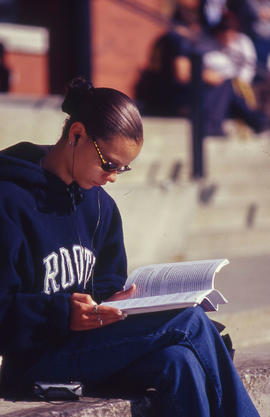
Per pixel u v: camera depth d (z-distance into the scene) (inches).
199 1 1095.6
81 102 325.1
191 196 753.0
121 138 317.1
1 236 314.0
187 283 337.1
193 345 318.7
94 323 316.2
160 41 1019.9
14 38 1016.2
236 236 848.3
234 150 915.4
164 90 1009.5
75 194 339.3
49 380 334.0
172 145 858.8
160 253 732.7
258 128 962.7
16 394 340.5
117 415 324.8
